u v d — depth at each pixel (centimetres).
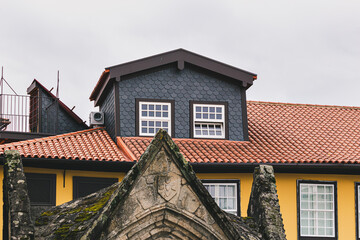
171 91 2239
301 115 2534
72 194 1948
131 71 2189
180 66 2233
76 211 1025
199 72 2278
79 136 2141
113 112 2200
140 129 2180
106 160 1953
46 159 1906
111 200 920
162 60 2225
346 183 2153
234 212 2045
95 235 902
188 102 2245
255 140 2261
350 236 2131
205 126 2255
